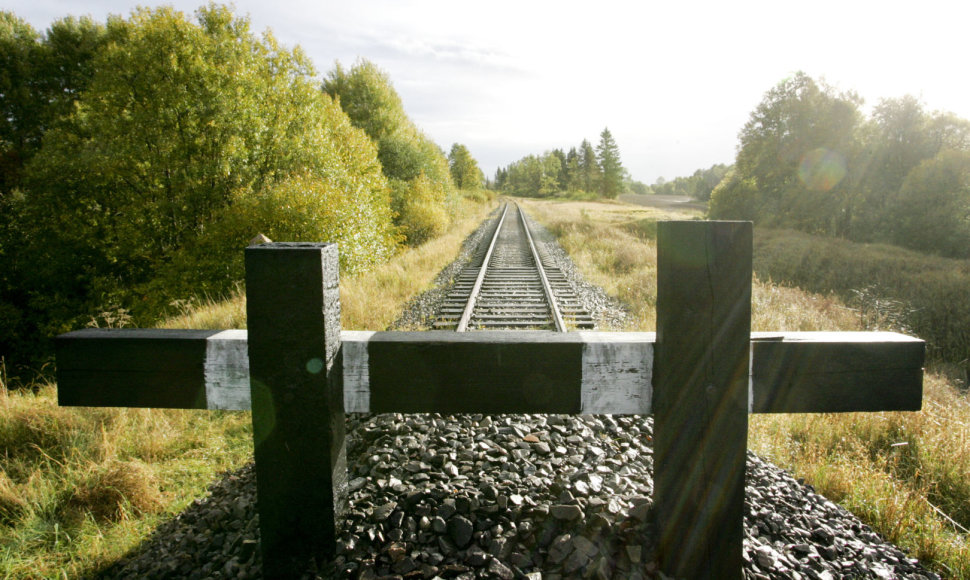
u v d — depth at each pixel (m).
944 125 24.73
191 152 13.24
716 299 1.87
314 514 2.00
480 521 2.27
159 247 13.68
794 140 27.80
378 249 13.64
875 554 2.32
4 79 23.34
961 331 9.60
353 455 3.14
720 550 1.95
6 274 15.44
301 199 11.34
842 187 26.19
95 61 13.99
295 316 1.87
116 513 3.04
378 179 17.28
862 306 10.26
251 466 3.38
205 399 2.07
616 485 2.56
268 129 14.10
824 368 1.97
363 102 29.67
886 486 3.43
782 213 27.72
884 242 22.62
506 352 2.01
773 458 3.67
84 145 14.28
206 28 14.73
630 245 15.56
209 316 7.50
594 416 3.54
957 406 6.17
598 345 2.01
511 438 3.14
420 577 1.99
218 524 2.63
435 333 2.13
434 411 2.05
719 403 1.91
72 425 3.92
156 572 2.31
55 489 3.31
